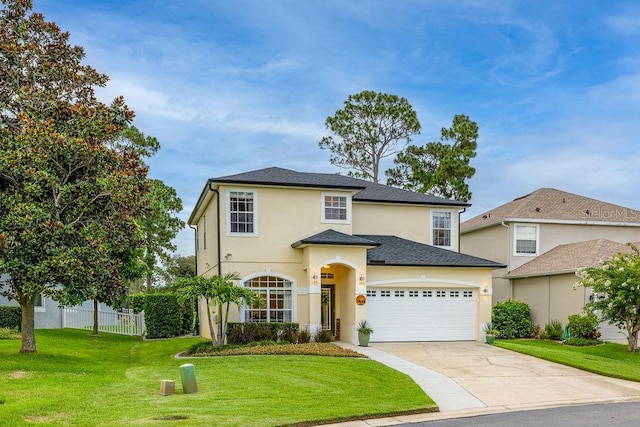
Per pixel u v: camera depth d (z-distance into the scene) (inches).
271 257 797.2
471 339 831.7
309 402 390.6
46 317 981.8
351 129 1584.6
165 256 1455.5
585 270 777.6
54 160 552.4
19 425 304.8
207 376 478.6
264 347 646.5
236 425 317.7
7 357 536.4
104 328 992.2
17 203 521.3
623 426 355.6
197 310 1061.1
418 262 812.0
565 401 443.5
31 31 667.4
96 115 587.5
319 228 826.2
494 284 1109.7
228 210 789.2
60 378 449.7
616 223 1108.5
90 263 534.3
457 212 976.3
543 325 976.3
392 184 1610.5
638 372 579.5
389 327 805.2
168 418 329.4
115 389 419.8
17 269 513.3
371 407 385.4
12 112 616.1
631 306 725.3
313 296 749.9
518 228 1073.5
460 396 450.0
